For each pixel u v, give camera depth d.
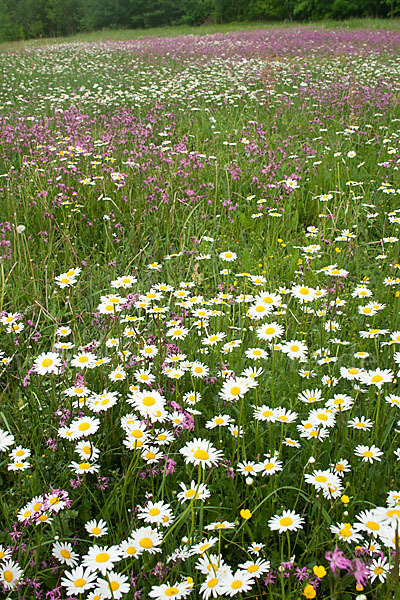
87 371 2.74
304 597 1.64
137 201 5.43
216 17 38.91
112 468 2.37
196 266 3.68
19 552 1.82
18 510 2.06
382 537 1.62
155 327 3.19
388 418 2.39
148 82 12.70
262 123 8.02
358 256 4.37
